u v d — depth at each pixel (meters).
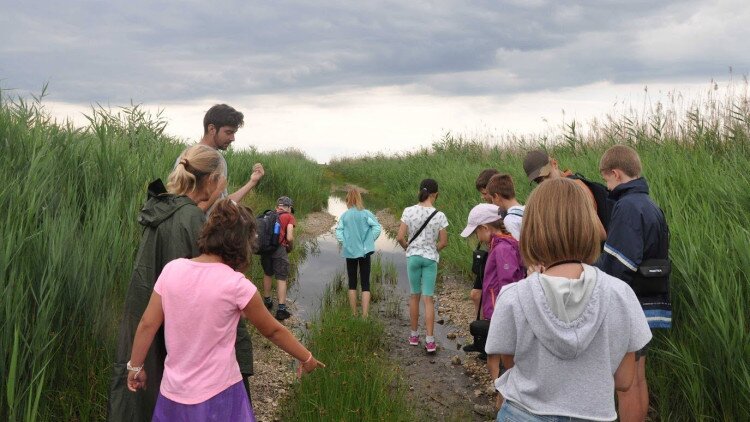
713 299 3.72
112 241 4.27
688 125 8.53
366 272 7.02
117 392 2.82
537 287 1.84
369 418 3.98
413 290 6.27
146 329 2.52
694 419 3.82
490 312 4.37
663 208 5.34
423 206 6.16
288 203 7.44
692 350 3.94
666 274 3.43
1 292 3.11
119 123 8.06
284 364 5.53
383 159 30.22
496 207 4.96
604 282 1.83
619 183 3.65
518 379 1.94
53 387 3.53
